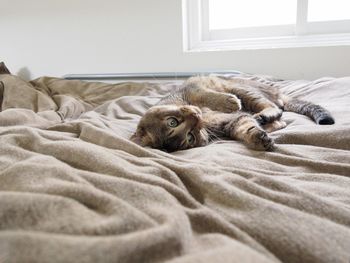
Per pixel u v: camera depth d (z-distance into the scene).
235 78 1.49
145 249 0.35
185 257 0.35
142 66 2.17
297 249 0.41
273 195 0.53
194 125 1.04
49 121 1.25
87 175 0.54
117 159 0.64
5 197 0.41
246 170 0.65
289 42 1.90
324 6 1.88
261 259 0.34
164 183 0.54
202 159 0.79
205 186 0.56
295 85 1.58
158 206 0.46
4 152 0.68
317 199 0.52
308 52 1.79
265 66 1.90
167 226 0.39
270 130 1.04
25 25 2.38
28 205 0.41
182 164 0.67
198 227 0.46
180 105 1.14
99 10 2.14
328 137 0.87
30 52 2.44
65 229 0.38
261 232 0.44
